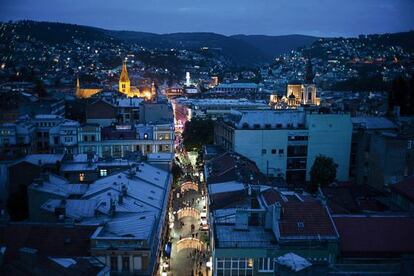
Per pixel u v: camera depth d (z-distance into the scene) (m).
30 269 47.88
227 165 103.50
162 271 75.50
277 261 37.56
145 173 99.81
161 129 139.62
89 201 76.12
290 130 125.69
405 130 115.75
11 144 141.38
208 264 74.75
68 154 115.25
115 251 60.62
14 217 90.12
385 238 57.66
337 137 126.44
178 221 104.12
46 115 162.62
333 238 56.47
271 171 126.06
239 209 64.12
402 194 74.44
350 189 93.31
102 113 163.38
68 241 62.25
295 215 59.62
